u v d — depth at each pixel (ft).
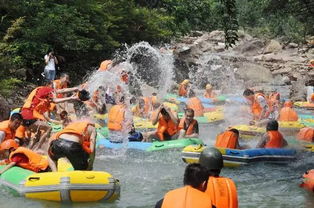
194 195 15.92
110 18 75.87
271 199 26.35
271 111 46.65
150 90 71.51
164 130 37.91
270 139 35.06
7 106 47.60
